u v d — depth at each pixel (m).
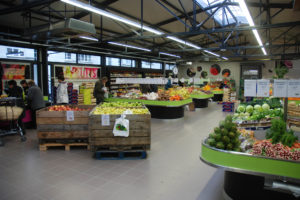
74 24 5.33
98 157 4.65
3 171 4.04
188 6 9.17
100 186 3.50
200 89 14.57
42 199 3.11
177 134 6.79
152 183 3.61
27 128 7.41
